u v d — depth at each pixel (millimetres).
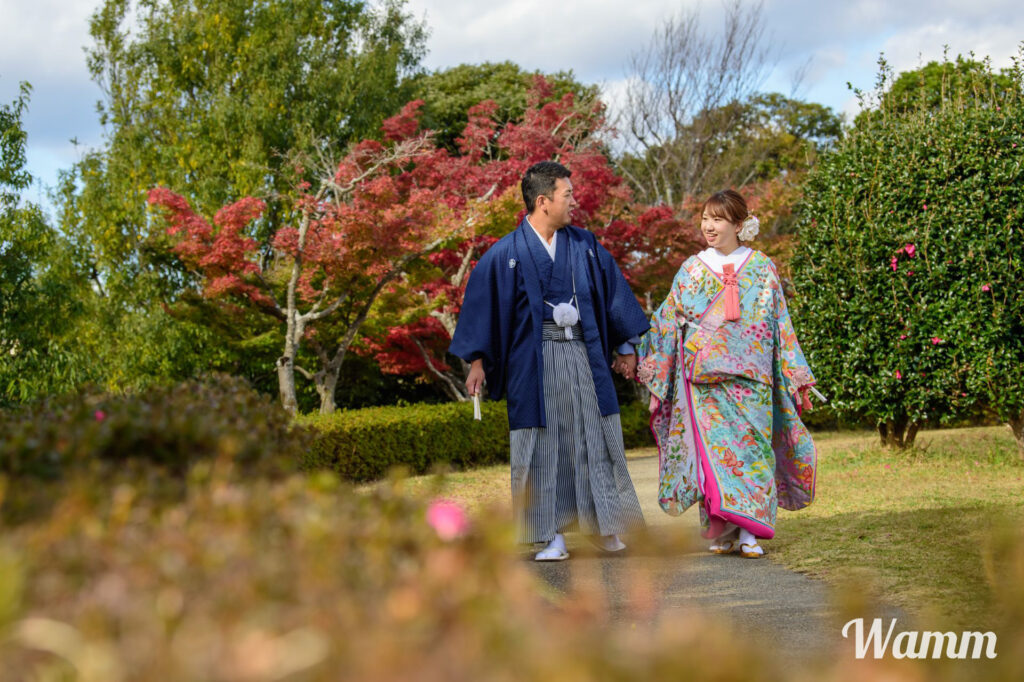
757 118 22281
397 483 1387
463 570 1011
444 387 14664
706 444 4410
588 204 13328
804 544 4312
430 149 12742
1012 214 7359
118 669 843
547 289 4398
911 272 7789
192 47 15445
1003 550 1259
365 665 804
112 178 14273
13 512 1269
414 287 12016
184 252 10203
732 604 3182
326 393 11141
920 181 7848
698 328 4551
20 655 890
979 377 7473
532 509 4250
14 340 8266
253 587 952
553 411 4328
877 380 8016
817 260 8602
